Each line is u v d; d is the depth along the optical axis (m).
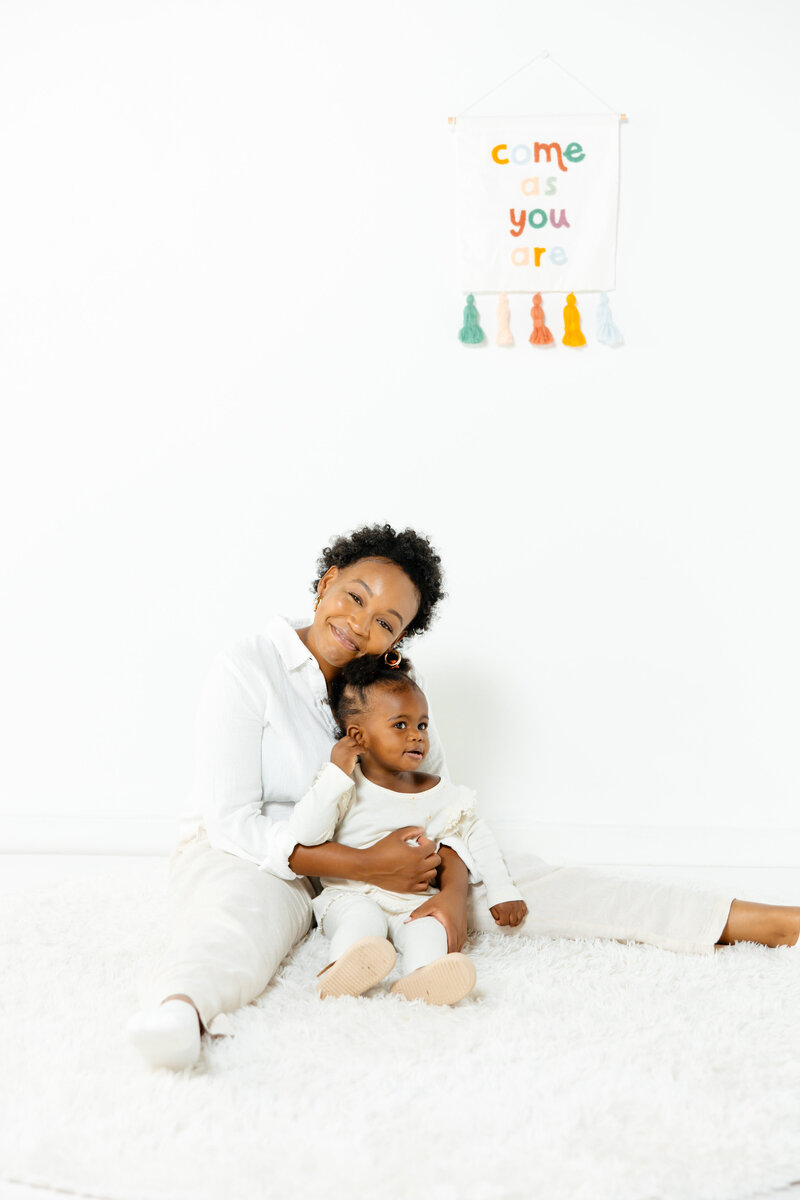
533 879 1.56
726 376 2.10
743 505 2.11
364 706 1.49
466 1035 1.16
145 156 2.16
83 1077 1.05
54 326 2.18
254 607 2.17
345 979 1.27
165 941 1.52
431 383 2.13
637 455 2.11
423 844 1.46
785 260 2.08
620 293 2.10
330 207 2.14
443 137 2.11
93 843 2.17
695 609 2.12
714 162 2.08
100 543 2.19
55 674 2.19
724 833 2.11
